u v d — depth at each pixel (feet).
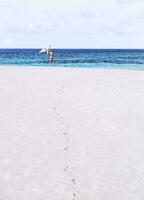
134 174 23.93
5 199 20.11
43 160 26.40
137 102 49.08
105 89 61.46
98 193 20.97
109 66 161.89
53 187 21.81
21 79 78.23
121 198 20.30
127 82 72.38
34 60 218.79
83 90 59.93
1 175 23.68
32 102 48.88
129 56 298.56
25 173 24.02
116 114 41.45
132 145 29.94
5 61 210.18
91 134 33.12
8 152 28.14
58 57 268.62
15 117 40.01
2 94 56.03
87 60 222.48
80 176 23.52
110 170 24.58
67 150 28.60
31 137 32.14
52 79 77.92
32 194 20.83
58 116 40.27
